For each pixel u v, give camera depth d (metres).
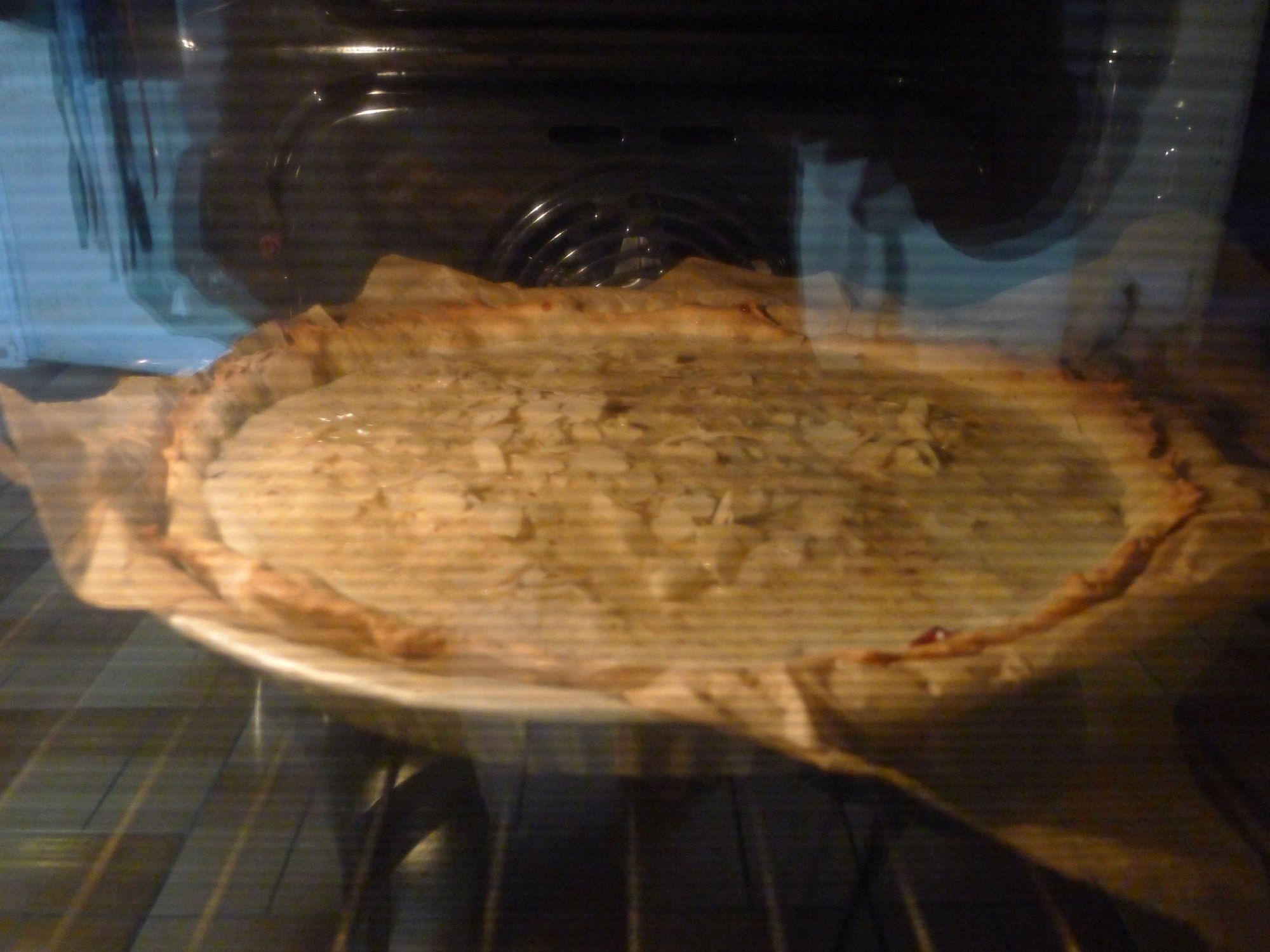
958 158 0.41
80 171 0.39
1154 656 0.23
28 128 0.38
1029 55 0.39
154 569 0.24
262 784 0.24
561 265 0.44
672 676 0.21
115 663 0.27
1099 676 0.23
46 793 0.24
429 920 0.21
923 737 0.21
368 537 0.28
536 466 0.31
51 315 0.40
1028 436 0.35
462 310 0.42
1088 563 0.27
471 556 0.27
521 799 0.22
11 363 0.40
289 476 0.31
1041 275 0.42
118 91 0.39
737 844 0.22
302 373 0.37
